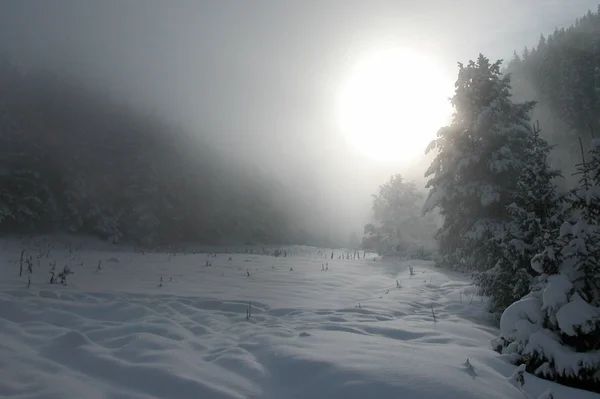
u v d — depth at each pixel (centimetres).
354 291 1088
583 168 639
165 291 921
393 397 370
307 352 476
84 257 1603
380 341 552
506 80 1622
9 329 520
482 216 1503
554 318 530
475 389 394
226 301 843
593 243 558
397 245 3116
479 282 886
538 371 500
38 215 3191
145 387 387
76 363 434
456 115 1698
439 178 1677
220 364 462
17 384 362
